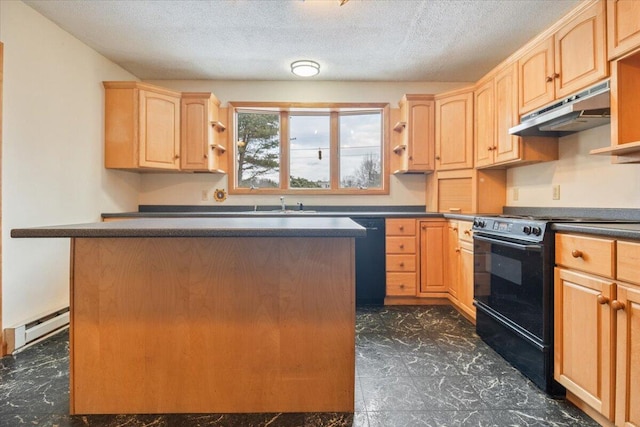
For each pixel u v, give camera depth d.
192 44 2.89
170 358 1.48
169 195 3.75
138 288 1.46
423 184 3.78
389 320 2.74
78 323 1.46
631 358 1.24
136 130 3.12
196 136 3.39
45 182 2.44
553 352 1.65
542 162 2.68
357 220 3.12
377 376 1.83
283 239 1.46
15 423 1.42
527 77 2.41
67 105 2.66
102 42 2.84
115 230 1.20
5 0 2.13
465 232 2.70
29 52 2.31
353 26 2.60
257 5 2.32
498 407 1.54
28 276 2.30
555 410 1.52
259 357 1.49
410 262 3.14
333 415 1.49
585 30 1.88
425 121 3.43
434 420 1.45
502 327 2.06
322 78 3.66
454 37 2.76
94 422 1.43
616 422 1.29
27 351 2.13
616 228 1.33
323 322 1.48
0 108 2.09
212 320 1.47
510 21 2.51
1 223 2.10
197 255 1.46
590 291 1.41
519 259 1.88
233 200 3.77
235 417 1.47
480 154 3.08
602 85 1.76
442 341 2.31
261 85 3.74
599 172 2.15
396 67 3.35
